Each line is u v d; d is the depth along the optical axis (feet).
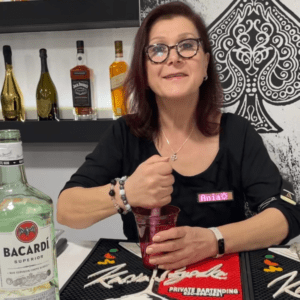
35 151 6.05
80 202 3.06
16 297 1.62
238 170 3.71
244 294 1.96
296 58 5.10
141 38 3.53
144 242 2.34
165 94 3.35
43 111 5.49
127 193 2.69
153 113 3.84
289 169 5.34
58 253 2.82
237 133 3.79
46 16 5.01
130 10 4.83
